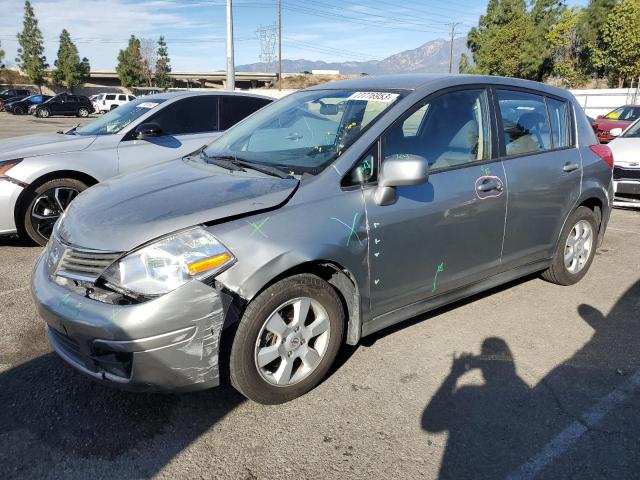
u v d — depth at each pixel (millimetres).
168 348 2385
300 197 2760
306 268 2764
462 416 2768
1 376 3090
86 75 63375
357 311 3002
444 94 3434
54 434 2598
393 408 2826
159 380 2426
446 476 2350
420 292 3291
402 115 3186
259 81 90625
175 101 6258
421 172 2816
